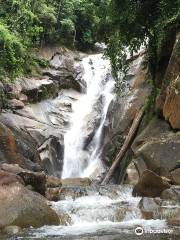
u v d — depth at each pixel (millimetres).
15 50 17562
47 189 10703
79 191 10945
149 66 16938
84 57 25984
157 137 14133
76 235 7125
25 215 7840
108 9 15703
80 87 23828
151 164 13062
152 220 8406
